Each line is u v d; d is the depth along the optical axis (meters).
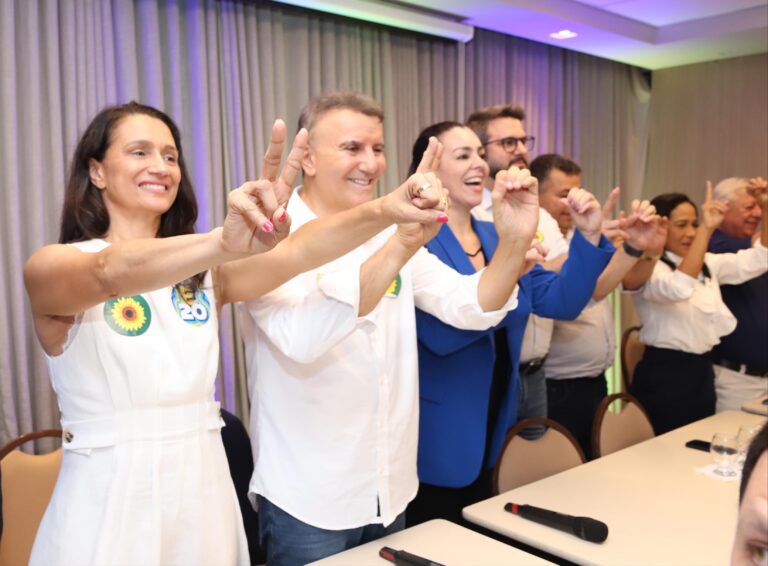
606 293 2.45
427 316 1.99
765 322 3.49
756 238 3.91
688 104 5.32
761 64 4.94
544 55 4.66
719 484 2.08
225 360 3.22
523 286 2.19
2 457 1.97
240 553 1.51
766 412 2.95
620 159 5.36
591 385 3.45
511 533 1.76
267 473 1.60
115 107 1.45
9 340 2.69
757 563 0.65
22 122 2.70
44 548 1.32
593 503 1.94
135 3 2.99
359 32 3.70
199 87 3.14
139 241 1.12
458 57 4.15
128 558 1.30
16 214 2.66
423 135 2.21
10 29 2.60
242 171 3.29
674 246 3.38
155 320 1.37
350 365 1.60
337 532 1.62
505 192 1.69
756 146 5.02
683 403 3.37
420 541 1.66
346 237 1.27
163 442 1.35
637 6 4.19
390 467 1.67
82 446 1.32
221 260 1.06
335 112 1.71
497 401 2.28
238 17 3.25
